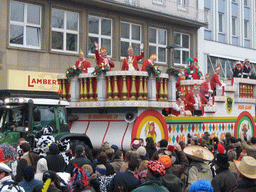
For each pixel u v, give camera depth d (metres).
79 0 18.86
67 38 18.86
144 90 10.93
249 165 4.38
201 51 25.83
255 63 31.20
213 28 29.12
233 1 31.02
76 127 12.34
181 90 14.40
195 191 3.60
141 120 11.00
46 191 4.35
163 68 23.14
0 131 8.93
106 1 19.62
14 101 8.73
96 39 20.03
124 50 21.31
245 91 16.06
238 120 15.38
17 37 17.16
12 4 16.98
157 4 22.61
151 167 4.41
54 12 18.39
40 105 9.03
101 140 11.36
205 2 28.81
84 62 12.75
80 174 4.89
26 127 8.45
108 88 10.92
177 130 12.51
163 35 23.45
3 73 16.50
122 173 5.37
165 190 4.35
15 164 6.28
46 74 17.73
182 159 6.57
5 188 3.98
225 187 5.24
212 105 14.02
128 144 10.73
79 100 11.69
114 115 11.41
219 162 5.38
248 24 32.28
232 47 28.81
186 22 24.00
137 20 21.73
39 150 6.83
